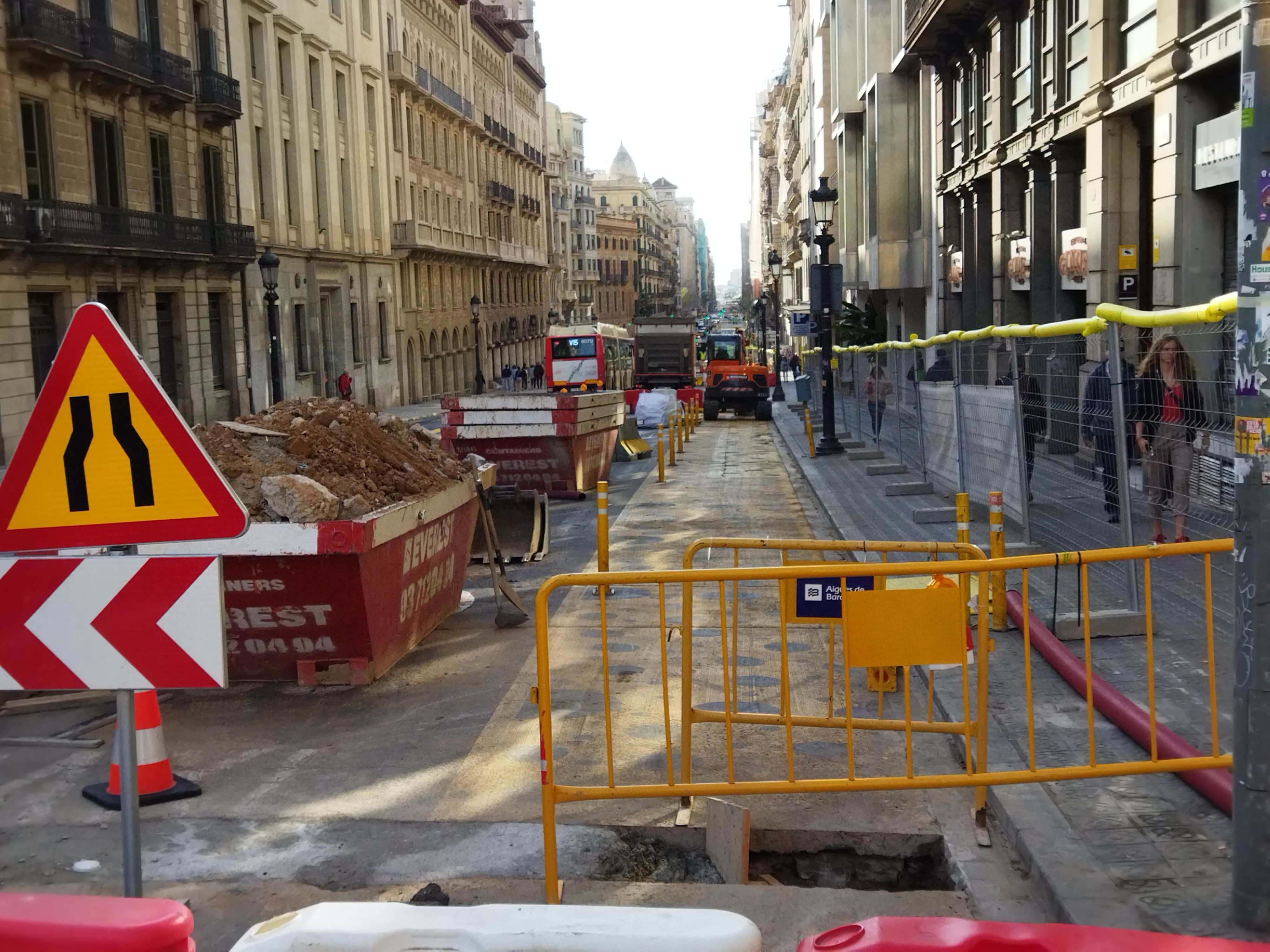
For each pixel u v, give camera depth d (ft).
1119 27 55.57
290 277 150.61
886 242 118.73
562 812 18.58
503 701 24.54
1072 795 17.88
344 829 18.17
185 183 122.83
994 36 80.07
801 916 14.96
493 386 272.72
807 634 29.55
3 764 21.49
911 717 19.13
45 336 97.86
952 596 15.93
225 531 12.91
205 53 126.41
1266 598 12.91
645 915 8.39
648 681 25.70
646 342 188.24
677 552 42.42
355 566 24.62
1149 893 14.51
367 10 183.52
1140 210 56.54
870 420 76.54
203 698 25.31
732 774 16.10
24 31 92.07
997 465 36.47
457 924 8.34
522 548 41.57
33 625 13.05
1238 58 42.57
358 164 177.88
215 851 17.49
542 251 339.57
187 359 120.26
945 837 17.21
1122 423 26.27
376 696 25.17
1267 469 12.69
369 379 181.37
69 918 8.46
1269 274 12.48
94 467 12.98
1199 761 15.88
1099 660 24.64
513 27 302.25
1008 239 77.87
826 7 180.14
